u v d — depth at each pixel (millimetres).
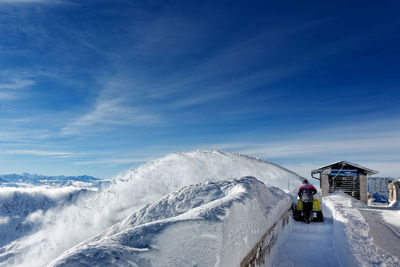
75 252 1526
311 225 9789
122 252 1576
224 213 2523
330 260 5668
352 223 5957
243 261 2871
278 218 6223
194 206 4598
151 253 1660
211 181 5500
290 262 5504
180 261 1775
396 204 19641
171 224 2012
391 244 5836
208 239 2107
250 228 3348
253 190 4660
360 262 4250
